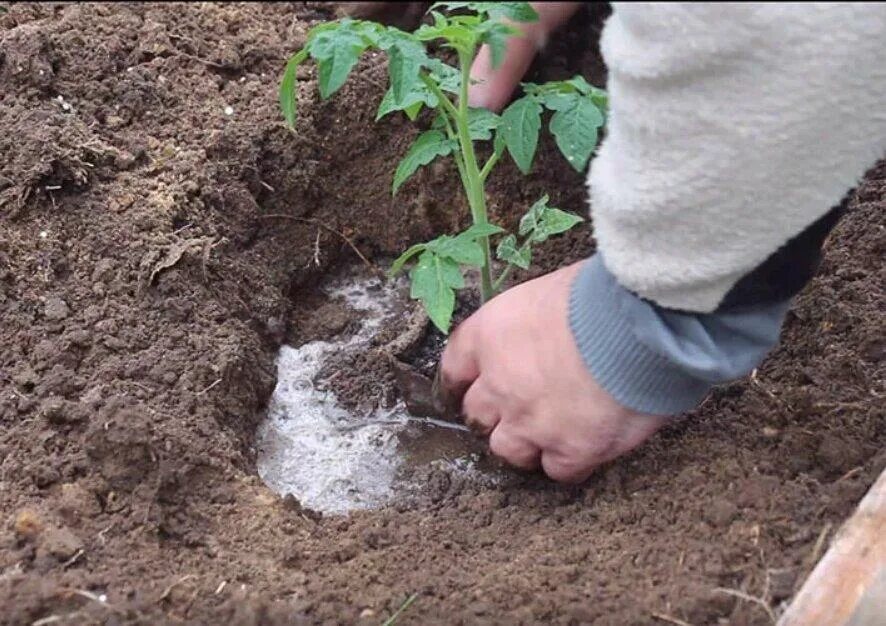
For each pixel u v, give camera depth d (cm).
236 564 158
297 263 225
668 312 145
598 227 141
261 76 233
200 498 169
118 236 199
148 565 155
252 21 242
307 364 214
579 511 172
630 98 126
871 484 160
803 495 161
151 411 174
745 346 149
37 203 199
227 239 210
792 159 125
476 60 198
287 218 225
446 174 227
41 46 214
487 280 193
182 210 207
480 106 199
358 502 189
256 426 200
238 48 235
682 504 165
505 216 228
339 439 200
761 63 117
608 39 128
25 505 160
